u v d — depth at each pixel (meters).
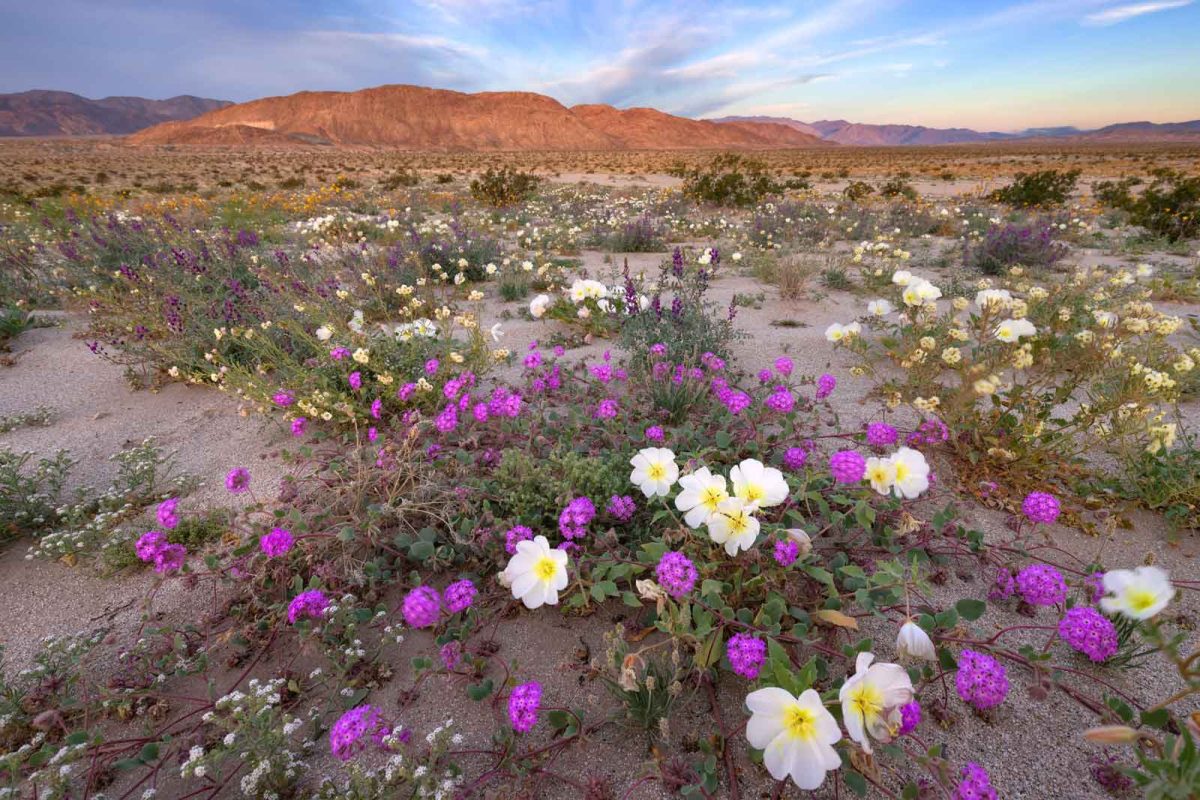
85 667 2.31
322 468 3.38
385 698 2.14
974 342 5.07
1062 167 45.41
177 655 2.22
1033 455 3.18
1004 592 2.33
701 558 2.28
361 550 2.72
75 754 1.75
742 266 9.54
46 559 2.96
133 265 7.43
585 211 16.22
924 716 1.96
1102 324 3.92
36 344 5.96
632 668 1.67
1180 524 2.79
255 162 61.72
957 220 13.84
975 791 1.41
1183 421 3.80
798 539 2.06
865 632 2.26
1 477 3.21
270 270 6.17
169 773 1.92
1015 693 2.03
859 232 12.67
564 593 2.44
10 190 22.67
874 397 4.26
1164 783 1.14
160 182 30.42
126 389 4.91
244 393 3.98
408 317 5.39
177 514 2.99
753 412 3.42
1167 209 11.79
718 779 1.77
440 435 3.51
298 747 1.96
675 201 18.12
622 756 1.89
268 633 2.38
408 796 1.77
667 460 2.33
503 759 1.80
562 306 6.35
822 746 1.35
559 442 3.24
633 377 4.25
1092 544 2.73
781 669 1.59
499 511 2.83
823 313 6.71
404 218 13.85
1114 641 1.82
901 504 2.62
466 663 2.19
